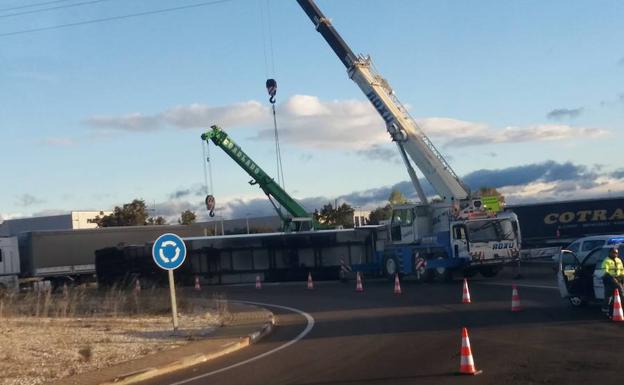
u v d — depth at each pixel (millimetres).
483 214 28875
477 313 17453
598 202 40500
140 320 21234
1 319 21094
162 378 11688
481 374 9938
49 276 43188
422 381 9695
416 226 31328
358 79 31156
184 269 39000
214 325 18844
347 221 99438
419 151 30156
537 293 21656
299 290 31500
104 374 11734
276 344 14773
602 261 15953
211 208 42344
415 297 23422
